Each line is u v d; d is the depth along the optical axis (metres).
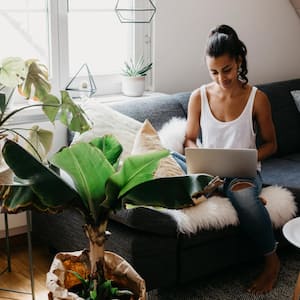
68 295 1.63
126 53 3.58
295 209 2.84
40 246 3.20
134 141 2.79
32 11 3.15
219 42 2.78
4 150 1.49
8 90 2.44
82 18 3.37
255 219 2.65
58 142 3.17
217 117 2.94
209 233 2.60
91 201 1.59
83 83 3.21
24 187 1.53
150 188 1.57
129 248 2.43
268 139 2.97
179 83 3.77
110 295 1.64
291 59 4.38
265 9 4.11
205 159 2.64
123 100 3.32
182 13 3.67
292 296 2.63
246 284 2.79
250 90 2.92
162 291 2.72
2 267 2.96
